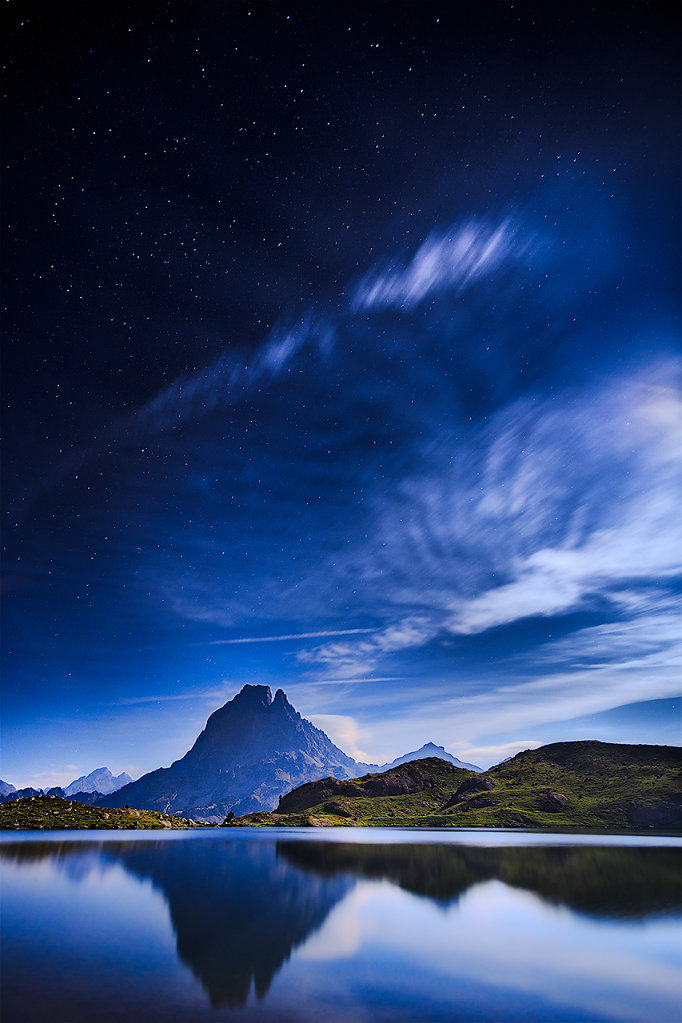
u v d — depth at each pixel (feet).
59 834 490.90
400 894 182.60
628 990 94.48
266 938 124.26
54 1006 80.64
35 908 153.99
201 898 173.17
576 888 194.08
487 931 133.08
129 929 130.21
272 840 435.53
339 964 106.11
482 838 459.32
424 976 99.96
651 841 409.69
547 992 92.94
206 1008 81.41
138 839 434.71
